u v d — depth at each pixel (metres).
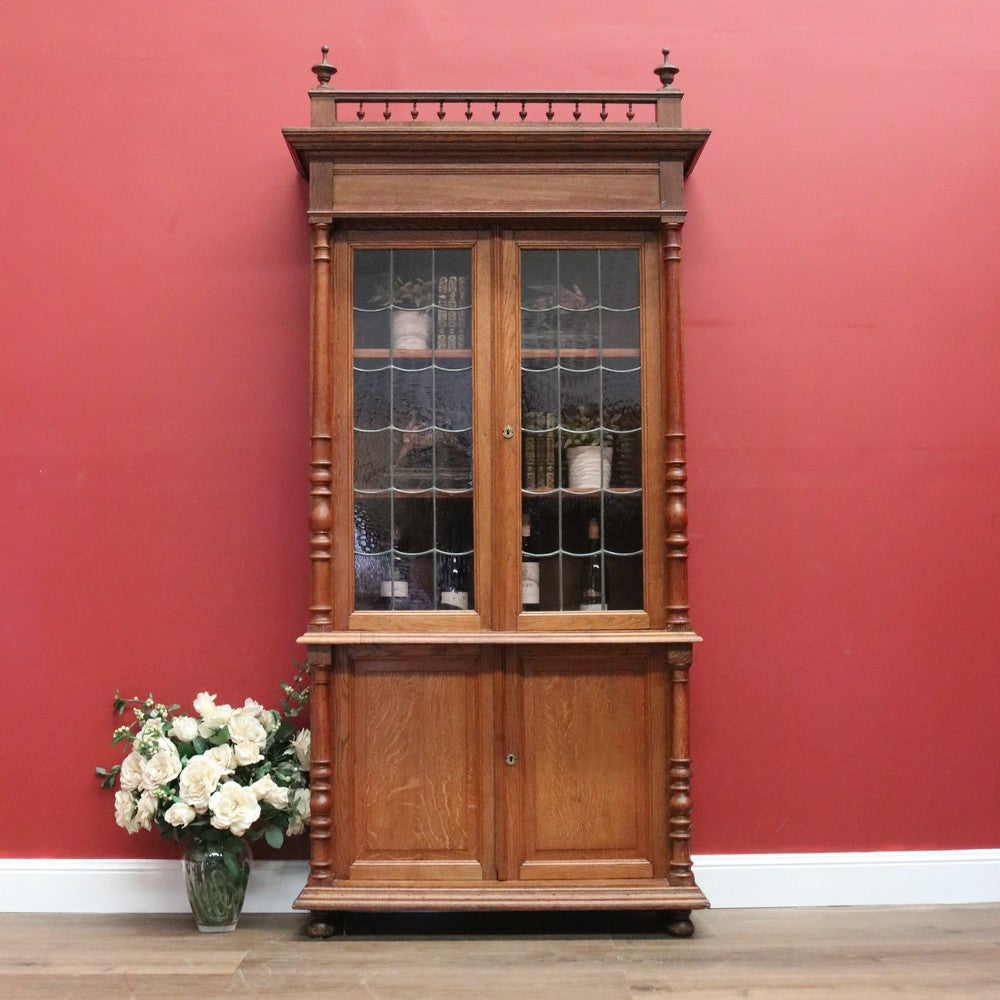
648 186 2.82
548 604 2.79
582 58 3.23
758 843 3.11
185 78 3.20
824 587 3.16
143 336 3.15
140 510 3.13
